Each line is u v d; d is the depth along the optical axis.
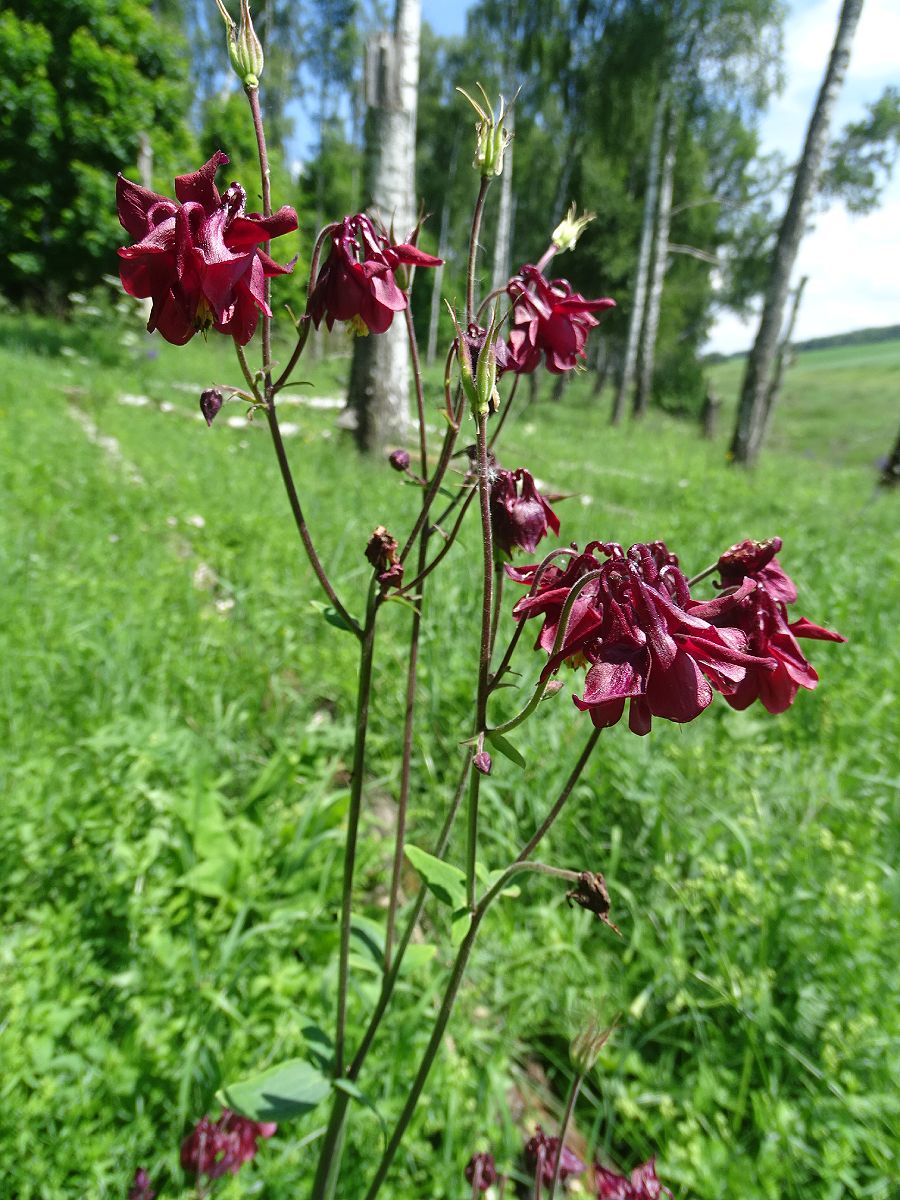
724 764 3.18
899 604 5.38
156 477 6.46
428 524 1.74
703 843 2.81
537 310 1.69
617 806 3.03
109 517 5.33
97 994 2.17
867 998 2.24
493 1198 1.88
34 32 13.77
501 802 3.06
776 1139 1.99
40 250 15.09
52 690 3.23
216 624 3.96
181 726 3.26
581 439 16.20
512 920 2.63
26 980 2.10
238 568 4.68
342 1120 1.67
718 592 1.47
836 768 3.23
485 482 1.31
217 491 6.16
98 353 12.41
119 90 14.62
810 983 2.33
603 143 24.02
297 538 5.11
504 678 3.51
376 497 6.20
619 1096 2.19
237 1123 1.82
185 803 2.59
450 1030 2.28
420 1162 1.99
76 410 8.93
